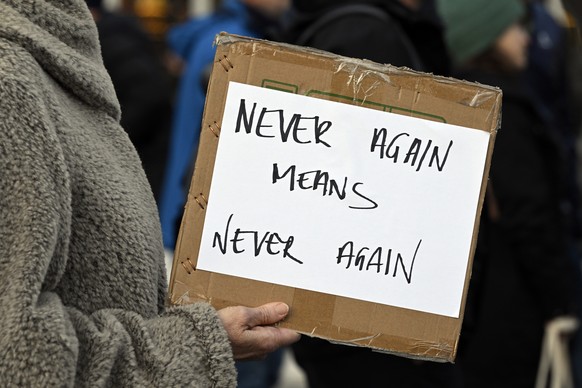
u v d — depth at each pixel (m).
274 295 2.54
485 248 4.10
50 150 2.27
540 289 5.08
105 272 2.41
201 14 10.86
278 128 2.54
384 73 2.56
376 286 2.56
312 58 2.54
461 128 2.59
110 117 2.57
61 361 2.18
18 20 2.36
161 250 2.59
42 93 2.33
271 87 2.54
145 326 2.36
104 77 2.53
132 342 2.35
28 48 2.35
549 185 5.07
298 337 2.56
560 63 6.12
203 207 2.53
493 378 5.13
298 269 2.54
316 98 2.55
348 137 2.55
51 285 2.33
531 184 5.01
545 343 5.11
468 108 2.59
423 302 2.57
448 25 5.24
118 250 2.42
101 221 2.41
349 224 2.55
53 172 2.27
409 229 2.57
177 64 7.96
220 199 2.53
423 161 2.58
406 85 2.57
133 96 7.18
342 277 2.55
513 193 5.01
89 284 2.41
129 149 2.58
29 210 2.23
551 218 5.05
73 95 2.49
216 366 2.37
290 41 4.18
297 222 2.54
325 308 2.54
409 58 4.00
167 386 2.31
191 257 2.53
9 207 2.24
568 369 5.20
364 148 2.56
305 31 4.12
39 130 2.27
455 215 2.59
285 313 2.53
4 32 2.33
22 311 2.19
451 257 2.59
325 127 2.55
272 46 2.54
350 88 2.55
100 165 2.45
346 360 3.98
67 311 2.31
